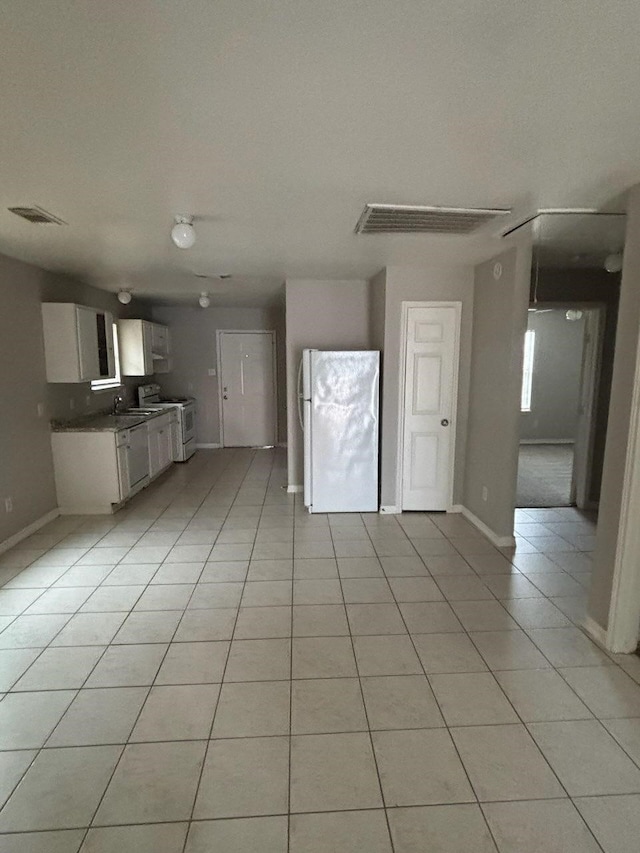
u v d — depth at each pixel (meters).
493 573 3.33
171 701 2.12
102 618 2.77
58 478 4.50
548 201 2.47
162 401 6.95
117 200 2.42
